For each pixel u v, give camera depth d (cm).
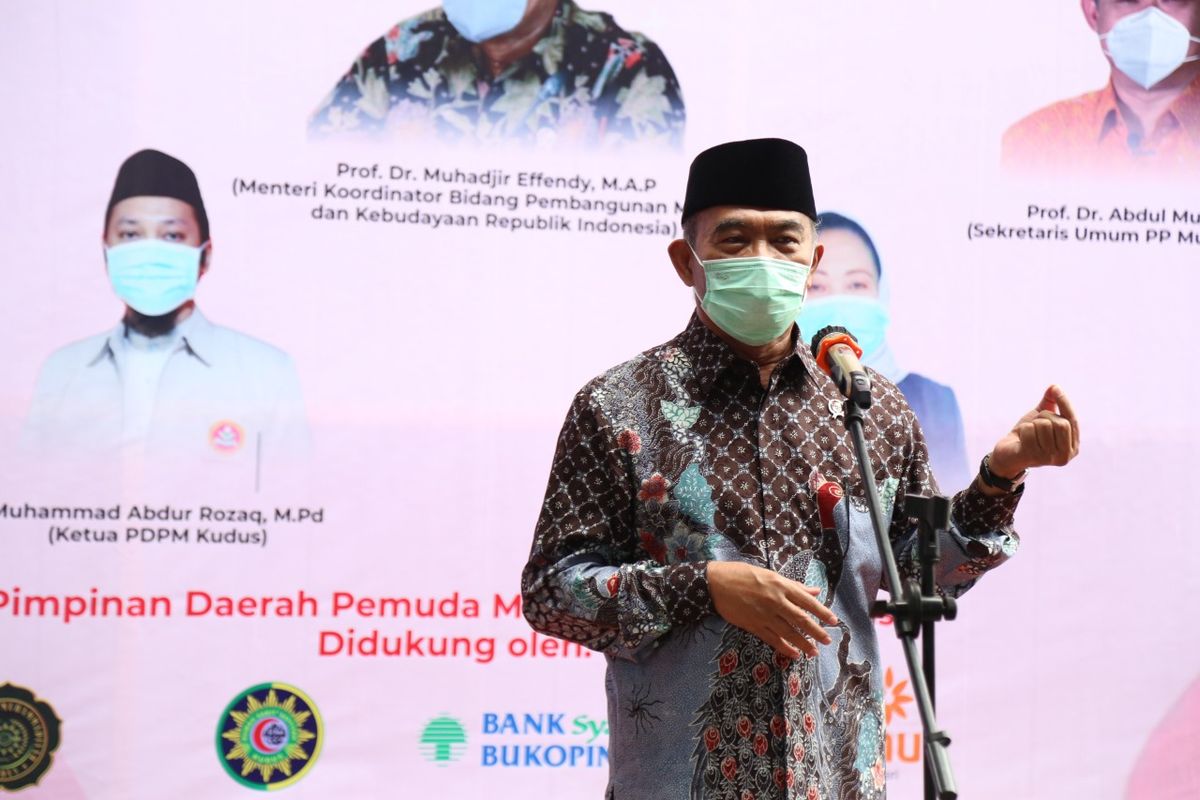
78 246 405
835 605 249
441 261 418
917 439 263
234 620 406
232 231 410
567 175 421
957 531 253
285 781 405
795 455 253
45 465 400
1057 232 430
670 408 257
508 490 416
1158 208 431
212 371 408
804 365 262
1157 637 425
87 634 400
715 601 230
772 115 427
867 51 429
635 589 235
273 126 412
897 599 211
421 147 417
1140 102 432
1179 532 427
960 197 430
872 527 253
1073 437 237
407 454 414
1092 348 430
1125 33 432
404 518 413
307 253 412
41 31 405
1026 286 430
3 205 402
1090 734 423
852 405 229
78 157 405
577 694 415
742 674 241
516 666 414
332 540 410
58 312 403
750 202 255
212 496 406
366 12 417
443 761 410
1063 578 425
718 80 426
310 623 408
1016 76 431
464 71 419
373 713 409
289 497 409
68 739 398
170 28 409
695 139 425
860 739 247
